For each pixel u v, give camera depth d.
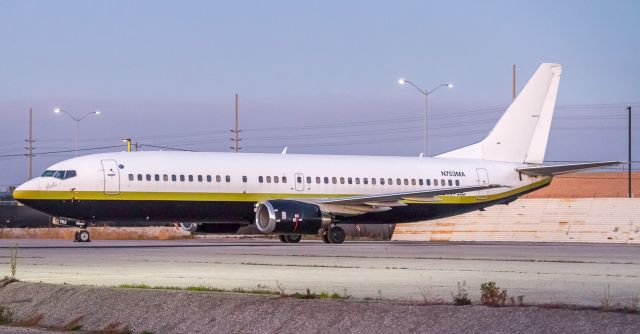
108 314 23.30
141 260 42.50
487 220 91.94
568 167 76.19
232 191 67.50
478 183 77.00
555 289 27.41
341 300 21.62
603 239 85.06
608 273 34.03
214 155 68.75
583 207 90.12
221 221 68.25
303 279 31.17
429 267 37.41
